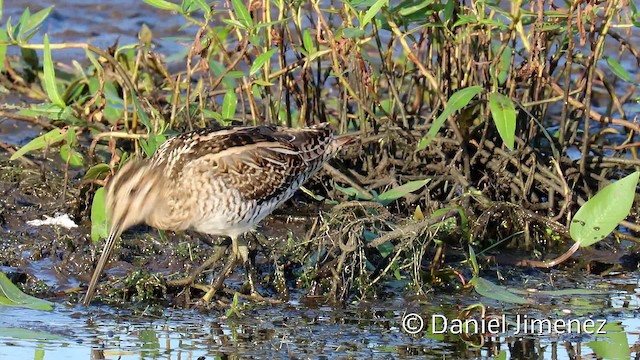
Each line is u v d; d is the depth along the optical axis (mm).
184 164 10617
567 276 11609
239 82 13836
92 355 9484
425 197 12281
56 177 13141
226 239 11133
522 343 10031
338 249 11133
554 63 12641
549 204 12367
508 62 12664
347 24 12164
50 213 12352
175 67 16297
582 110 12773
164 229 10938
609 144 14148
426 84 13930
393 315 10547
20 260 11461
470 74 12562
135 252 11688
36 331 9984
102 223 11336
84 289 10906
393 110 12867
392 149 13000
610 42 17016
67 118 12906
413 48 13055
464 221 10953
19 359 9375
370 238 11234
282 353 9578
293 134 11227
